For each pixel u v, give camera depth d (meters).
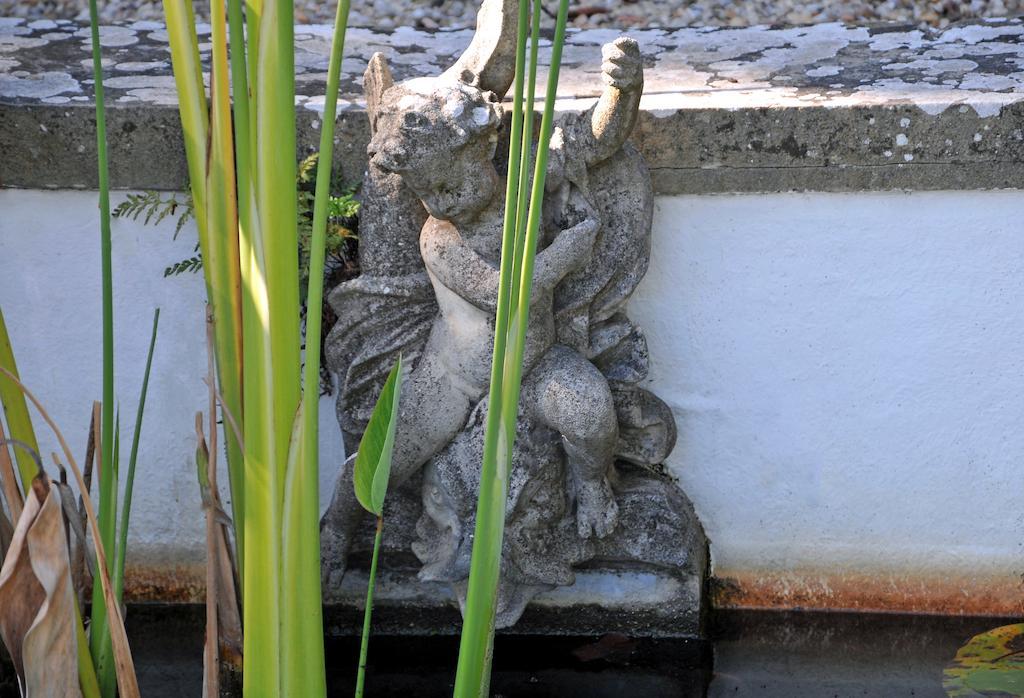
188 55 1.93
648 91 3.11
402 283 2.89
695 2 4.27
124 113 2.98
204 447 2.28
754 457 3.20
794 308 3.08
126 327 3.19
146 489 3.31
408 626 3.21
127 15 4.38
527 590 3.08
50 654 1.98
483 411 2.89
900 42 3.55
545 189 2.79
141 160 3.02
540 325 2.80
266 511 1.69
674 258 3.06
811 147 2.91
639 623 3.17
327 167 1.60
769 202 2.99
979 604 3.26
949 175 2.92
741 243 3.03
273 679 1.77
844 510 3.22
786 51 3.52
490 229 2.71
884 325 3.07
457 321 2.82
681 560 3.10
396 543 3.16
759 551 3.28
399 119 2.53
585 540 3.07
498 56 2.66
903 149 2.90
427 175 2.57
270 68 1.54
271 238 1.60
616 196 2.87
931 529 3.22
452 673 3.09
